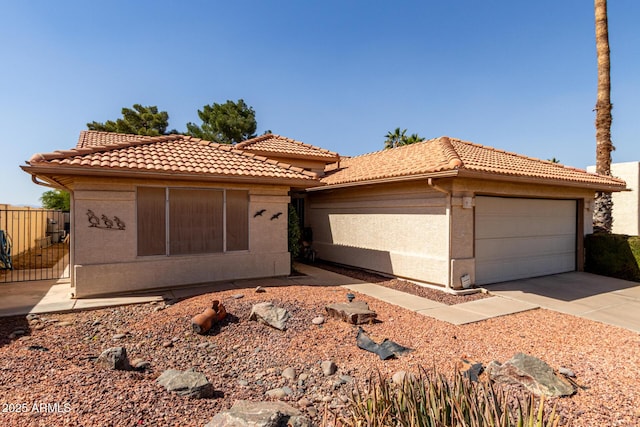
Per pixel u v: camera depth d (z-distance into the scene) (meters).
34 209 20.86
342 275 12.59
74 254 8.87
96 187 9.02
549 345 6.13
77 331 6.60
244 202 11.11
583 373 4.96
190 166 9.95
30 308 7.85
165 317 7.07
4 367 4.50
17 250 17.89
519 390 4.33
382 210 12.73
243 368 5.30
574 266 13.88
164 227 9.89
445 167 9.30
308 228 17.28
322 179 16.05
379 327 6.91
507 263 11.65
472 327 7.09
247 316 7.11
